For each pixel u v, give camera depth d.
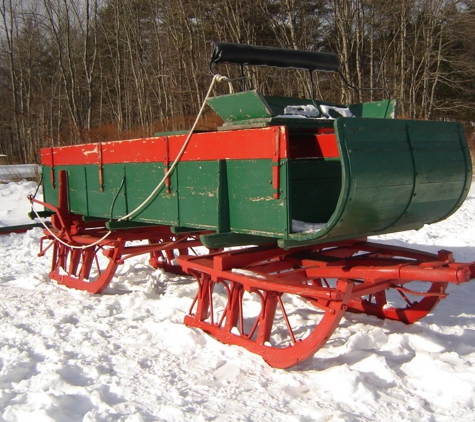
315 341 3.89
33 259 8.59
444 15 25.17
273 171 3.87
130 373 4.00
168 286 6.62
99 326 5.06
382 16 25.38
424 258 4.52
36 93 38.22
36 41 37.56
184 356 4.36
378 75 24.64
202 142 4.45
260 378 3.91
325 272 4.32
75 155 6.28
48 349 4.45
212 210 4.35
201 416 3.31
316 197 4.77
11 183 16.77
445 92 27.70
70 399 3.50
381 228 4.05
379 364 3.96
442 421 3.24
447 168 4.26
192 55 23.97
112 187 5.63
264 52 4.67
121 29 30.25
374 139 3.77
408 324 4.96
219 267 4.46
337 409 3.40
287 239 3.82
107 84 34.41
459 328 4.89
